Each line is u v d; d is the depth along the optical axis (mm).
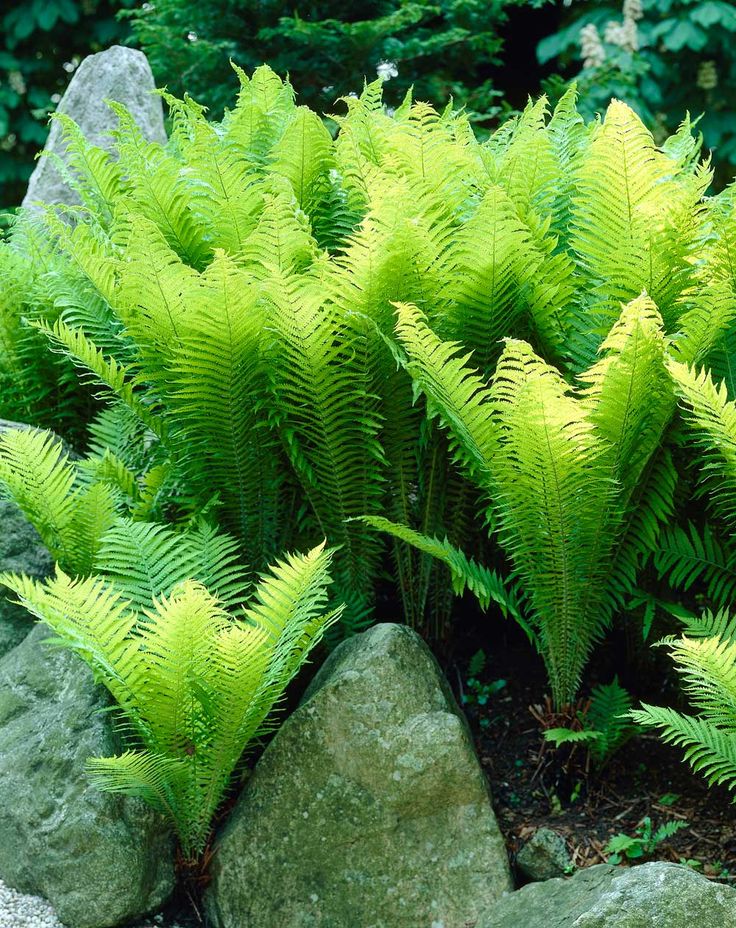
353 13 7402
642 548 3271
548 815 3205
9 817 3162
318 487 3469
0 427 4062
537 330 3486
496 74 10336
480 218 3148
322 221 3910
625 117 3076
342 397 3318
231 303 3082
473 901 2949
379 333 3174
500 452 3033
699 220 3201
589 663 3627
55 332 3559
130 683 2898
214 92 7270
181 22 7195
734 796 3129
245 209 3631
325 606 3334
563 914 2693
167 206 3695
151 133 6520
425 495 3615
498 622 3816
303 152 3834
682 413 3246
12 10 9328
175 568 3281
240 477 3490
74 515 3459
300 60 7234
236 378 3271
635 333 2840
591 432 3041
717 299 3041
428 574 3607
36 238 4578
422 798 3037
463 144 3926
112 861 3029
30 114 9688
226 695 2869
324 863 3045
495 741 3414
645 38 7785
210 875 3172
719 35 7934
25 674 3412
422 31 7449
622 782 3262
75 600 2848
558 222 3750
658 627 3555
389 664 3152
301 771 3109
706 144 8352
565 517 3021
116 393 3664
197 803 3104
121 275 3580
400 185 3387
